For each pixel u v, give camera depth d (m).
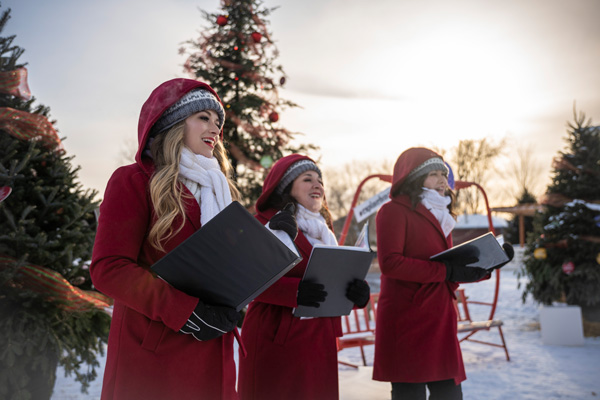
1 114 3.08
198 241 1.36
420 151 3.08
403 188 3.07
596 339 6.46
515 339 6.56
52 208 3.27
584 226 6.89
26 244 2.97
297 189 2.80
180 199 1.56
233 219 1.35
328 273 2.31
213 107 1.71
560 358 5.31
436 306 2.83
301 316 2.34
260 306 2.51
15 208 3.10
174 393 1.45
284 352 2.37
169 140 1.63
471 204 35.50
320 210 3.01
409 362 2.76
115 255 1.43
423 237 2.96
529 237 7.57
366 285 2.45
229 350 1.60
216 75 8.03
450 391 2.85
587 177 7.38
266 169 8.06
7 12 3.42
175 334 1.48
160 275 1.41
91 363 3.35
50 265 3.10
